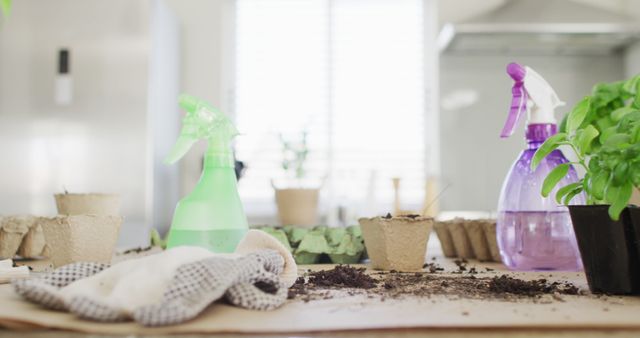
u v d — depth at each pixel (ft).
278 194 5.78
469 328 1.67
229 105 9.25
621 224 2.28
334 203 9.01
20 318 1.71
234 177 3.30
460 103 9.18
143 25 7.57
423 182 9.21
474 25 7.99
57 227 3.14
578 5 8.59
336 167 9.22
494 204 9.09
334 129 9.29
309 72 9.33
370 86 9.38
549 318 1.79
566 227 3.13
